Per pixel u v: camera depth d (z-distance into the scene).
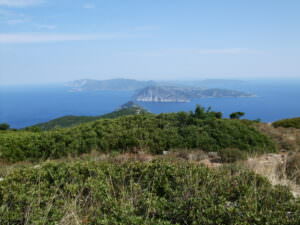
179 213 2.59
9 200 3.02
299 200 2.88
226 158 6.71
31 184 3.53
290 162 5.39
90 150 8.20
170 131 8.98
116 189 3.46
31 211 2.71
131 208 2.68
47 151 8.38
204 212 2.52
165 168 3.90
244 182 3.46
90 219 2.72
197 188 3.14
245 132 9.34
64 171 3.84
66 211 2.76
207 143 8.25
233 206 2.72
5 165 7.14
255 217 2.35
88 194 3.25
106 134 8.91
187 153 7.42
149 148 8.04
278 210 2.58
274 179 4.37
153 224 2.40
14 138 9.06
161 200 2.93
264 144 8.79
